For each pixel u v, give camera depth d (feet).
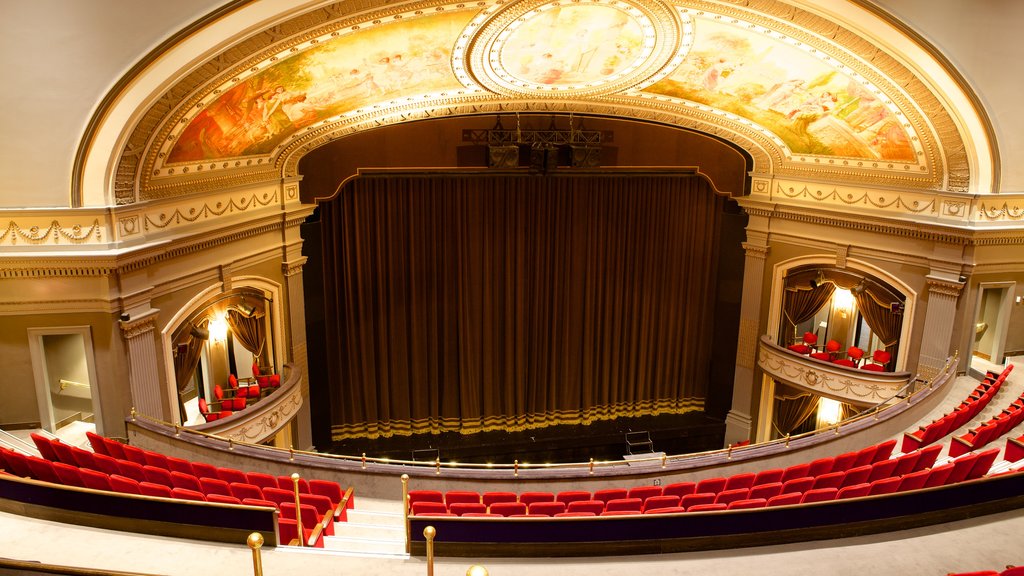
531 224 46.09
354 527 21.76
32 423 28.40
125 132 25.46
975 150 32.94
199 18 22.25
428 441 46.70
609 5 26.12
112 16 22.12
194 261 31.60
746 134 40.78
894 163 36.94
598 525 18.54
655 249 48.57
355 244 42.86
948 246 35.94
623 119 42.42
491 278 46.60
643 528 18.67
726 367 48.67
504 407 48.67
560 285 48.01
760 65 31.78
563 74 33.17
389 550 19.71
